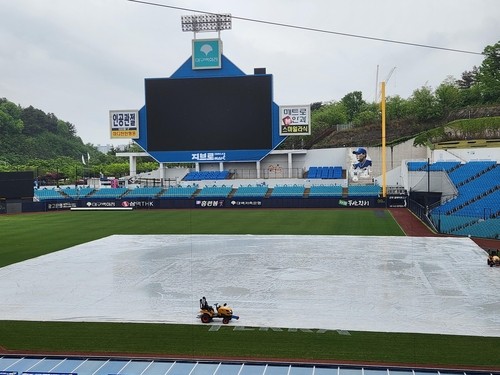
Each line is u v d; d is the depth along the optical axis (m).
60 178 145.25
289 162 103.19
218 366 20.91
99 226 70.62
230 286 35.06
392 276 37.00
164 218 79.38
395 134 124.31
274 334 24.92
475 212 63.59
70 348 23.31
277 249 49.25
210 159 89.25
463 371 19.80
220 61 86.62
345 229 62.62
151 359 21.73
